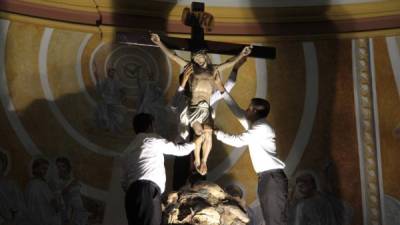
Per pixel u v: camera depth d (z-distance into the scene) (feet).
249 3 45.16
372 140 43.83
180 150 33.06
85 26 43.91
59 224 40.98
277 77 45.27
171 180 43.21
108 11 44.11
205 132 34.17
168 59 45.19
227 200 33.50
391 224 42.37
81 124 42.91
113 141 43.29
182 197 33.01
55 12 43.37
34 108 41.98
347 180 43.47
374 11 44.68
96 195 42.16
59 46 43.29
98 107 43.47
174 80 44.98
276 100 44.98
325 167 43.80
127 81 44.34
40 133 41.83
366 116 44.21
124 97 44.09
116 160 43.01
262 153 34.12
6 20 42.11
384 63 44.60
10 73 41.83
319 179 43.68
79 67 43.52
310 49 45.44
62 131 42.39
